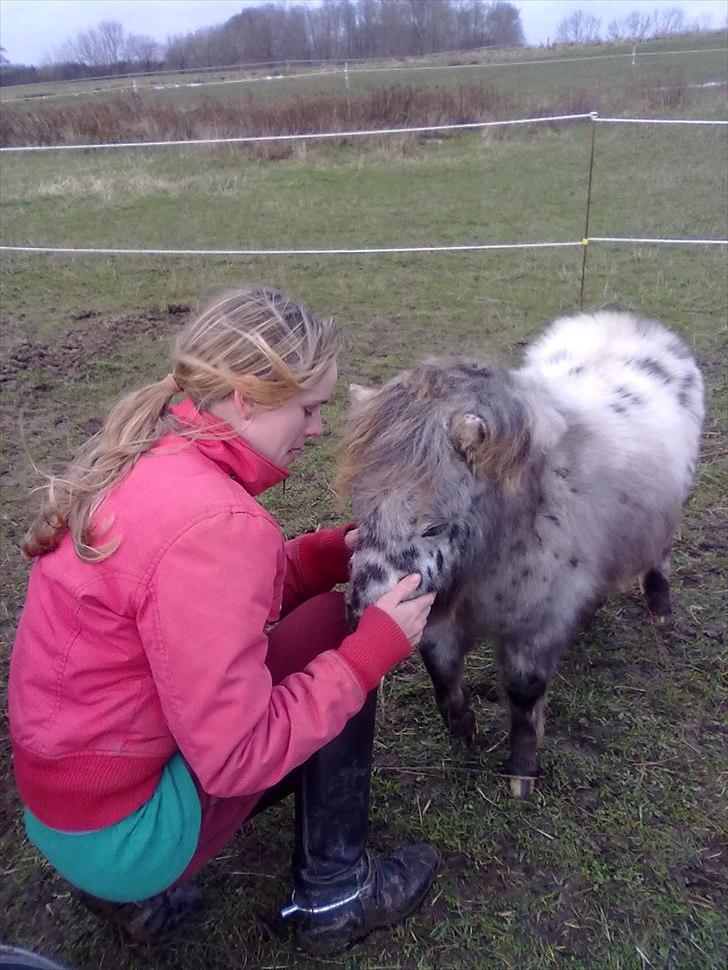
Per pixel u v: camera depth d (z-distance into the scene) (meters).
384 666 1.63
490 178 11.05
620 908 2.13
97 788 1.49
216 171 12.33
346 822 1.90
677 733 2.64
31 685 1.51
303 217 9.55
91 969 2.02
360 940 2.07
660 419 2.69
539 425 2.03
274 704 1.53
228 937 2.08
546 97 15.94
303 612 1.93
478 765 2.57
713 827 2.33
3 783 2.54
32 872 2.26
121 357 5.72
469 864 2.26
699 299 6.30
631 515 2.49
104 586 1.41
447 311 6.37
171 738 1.54
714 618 3.14
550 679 2.43
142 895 1.61
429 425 1.81
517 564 2.16
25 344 5.96
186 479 1.44
